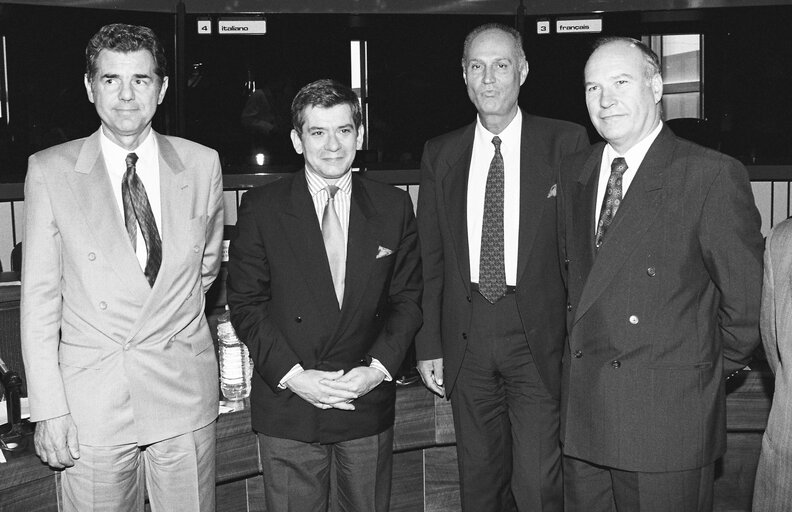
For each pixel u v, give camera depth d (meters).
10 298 2.72
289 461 2.47
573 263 2.40
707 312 2.26
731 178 2.19
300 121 2.41
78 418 2.21
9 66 4.01
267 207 2.47
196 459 2.35
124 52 2.14
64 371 2.22
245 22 4.36
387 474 2.57
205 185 2.37
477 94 2.71
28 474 2.44
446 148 2.85
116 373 2.22
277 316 2.47
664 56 4.45
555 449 2.74
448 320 2.81
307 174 2.50
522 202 2.68
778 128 4.40
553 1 4.46
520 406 2.74
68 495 2.28
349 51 4.50
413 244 2.59
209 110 4.41
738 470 3.24
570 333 2.40
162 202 2.27
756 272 2.18
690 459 2.24
